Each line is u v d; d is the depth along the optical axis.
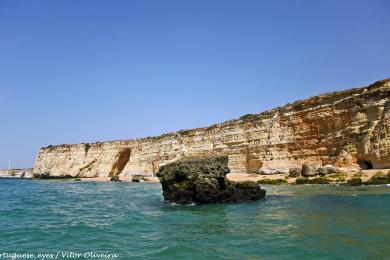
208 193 24.41
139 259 10.74
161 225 16.42
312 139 49.44
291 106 54.38
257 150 56.75
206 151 66.69
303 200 23.78
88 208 24.59
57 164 103.38
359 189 29.02
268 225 15.47
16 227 16.30
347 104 45.44
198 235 13.92
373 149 39.97
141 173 81.50
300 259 10.31
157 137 82.88
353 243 11.72
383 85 42.47
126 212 21.61
